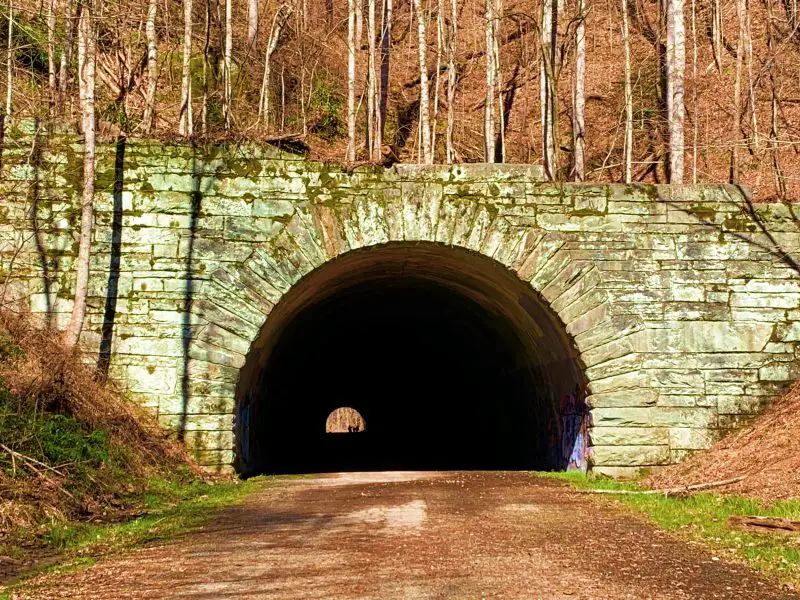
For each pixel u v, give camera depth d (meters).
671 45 23.41
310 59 31.28
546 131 22.36
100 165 15.76
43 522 10.19
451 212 16.20
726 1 31.73
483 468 22.94
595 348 16.19
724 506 11.77
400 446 34.16
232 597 6.89
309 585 7.24
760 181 24.72
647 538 9.56
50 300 15.38
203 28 28.81
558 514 11.46
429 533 9.84
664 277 16.41
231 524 10.64
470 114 32.41
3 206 15.48
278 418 26.25
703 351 16.28
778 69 28.11
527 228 16.33
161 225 15.67
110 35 26.36
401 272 20.14
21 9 19.34
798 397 15.75
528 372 21.09
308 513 11.57
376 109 24.64
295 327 21.86
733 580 7.45
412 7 35.03
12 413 11.98
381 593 6.91
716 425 16.12
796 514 10.33
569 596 6.82
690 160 27.27
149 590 7.21
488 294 19.20
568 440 17.98
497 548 8.89
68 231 15.59
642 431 16.05
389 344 29.55
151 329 15.41
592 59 32.62
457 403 30.52
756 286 16.50
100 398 14.38
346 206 16.03
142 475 13.51
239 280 15.66
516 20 33.09
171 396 15.29
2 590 7.29
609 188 16.53
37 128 15.68
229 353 15.52
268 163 15.96
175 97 26.05
